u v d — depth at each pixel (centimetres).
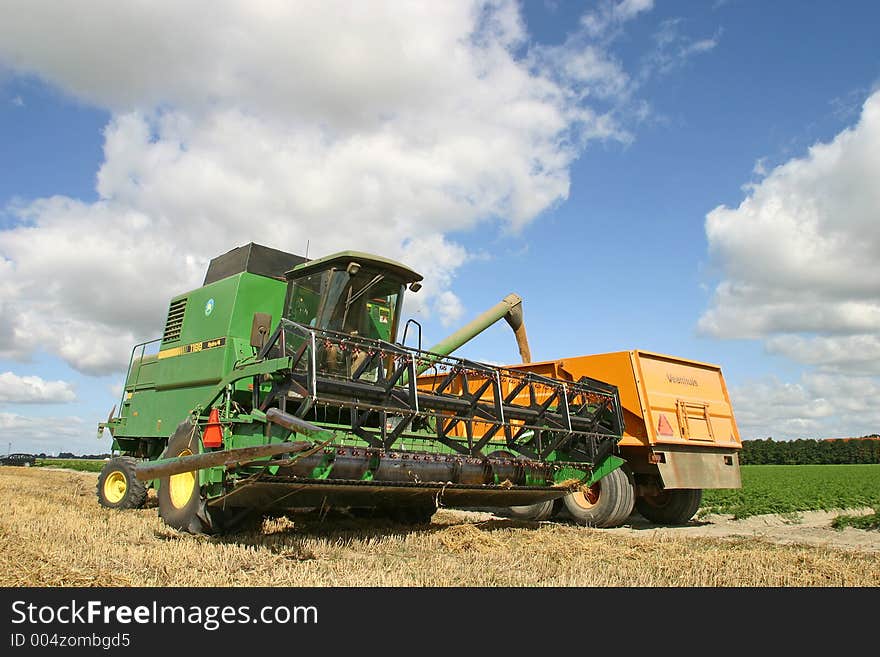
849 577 616
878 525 1109
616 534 913
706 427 1214
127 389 1211
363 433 731
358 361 877
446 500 834
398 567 602
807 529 1120
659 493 1245
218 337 985
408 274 938
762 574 619
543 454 917
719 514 1411
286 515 952
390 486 732
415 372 761
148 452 1154
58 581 509
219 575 544
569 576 583
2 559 580
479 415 869
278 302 1036
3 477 2112
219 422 754
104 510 1044
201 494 741
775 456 10512
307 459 684
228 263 1063
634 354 1127
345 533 794
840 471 5397
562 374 1228
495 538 790
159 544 685
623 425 1038
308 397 657
